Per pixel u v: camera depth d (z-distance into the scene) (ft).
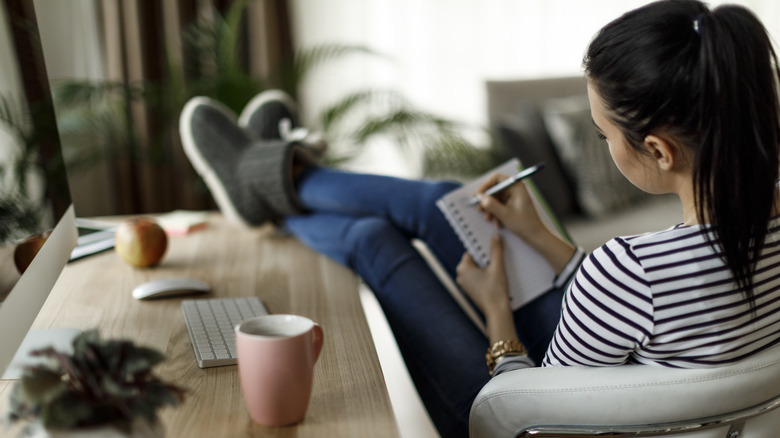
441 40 11.55
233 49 8.78
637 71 2.29
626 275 2.29
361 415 2.25
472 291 3.81
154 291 3.51
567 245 3.90
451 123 8.94
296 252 4.66
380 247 4.19
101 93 8.15
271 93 6.49
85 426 1.63
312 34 10.98
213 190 5.39
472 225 3.96
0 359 2.19
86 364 1.69
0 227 2.32
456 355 3.67
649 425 2.37
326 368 2.65
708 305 2.24
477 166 8.83
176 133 9.19
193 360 2.74
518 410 2.56
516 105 9.72
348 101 9.18
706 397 2.31
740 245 2.16
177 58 9.25
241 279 3.98
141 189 9.45
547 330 3.83
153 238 4.08
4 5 2.72
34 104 3.01
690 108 2.19
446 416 3.64
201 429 2.15
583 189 8.59
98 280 3.89
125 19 9.05
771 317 2.35
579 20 11.84
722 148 2.12
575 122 8.87
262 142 5.24
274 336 2.23
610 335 2.39
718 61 2.09
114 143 8.70
